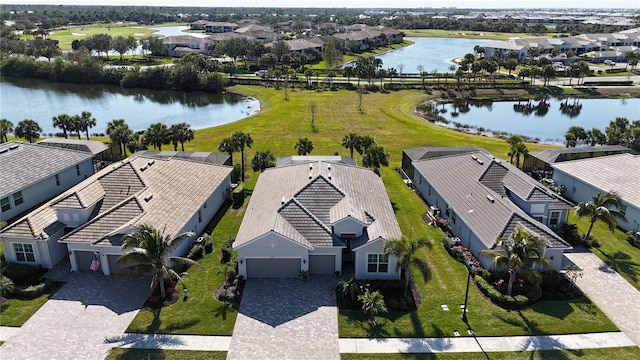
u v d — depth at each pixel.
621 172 47.00
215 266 36.28
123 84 123.75
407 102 103.44
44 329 28.91
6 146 49.12
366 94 109.06
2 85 123.56
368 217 36.66
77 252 35.00
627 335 28.94
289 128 78.50
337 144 69.50
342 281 32.94
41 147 51.38
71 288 33.19
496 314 30.77
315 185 38.78
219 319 30.09
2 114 93.19
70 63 128.88
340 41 179.88
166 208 38.22
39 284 33.12
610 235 42.28
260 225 35.19
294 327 29.44
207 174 46.75
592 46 173.50
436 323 29.89
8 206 43.94
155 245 30.11
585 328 29.45
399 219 45.16
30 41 159.88
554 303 32.03
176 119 90.88
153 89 122.50
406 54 187.62
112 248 33.78
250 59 157.88
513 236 31.69
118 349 27.34
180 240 31.70
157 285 33.31
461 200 42.09
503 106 106.56
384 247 31.19
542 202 40.38
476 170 45.84
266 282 34.31
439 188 45.97
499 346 27.94
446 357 27.02
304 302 31.95
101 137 75.56
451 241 39.19
